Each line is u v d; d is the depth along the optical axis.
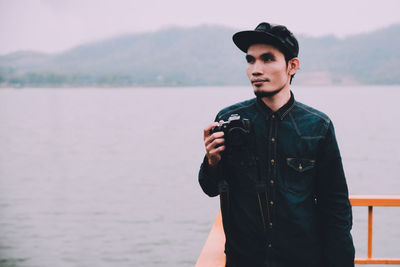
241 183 1.70
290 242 1.65
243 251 1.69
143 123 84.25
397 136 56.25
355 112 101.19
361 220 18.48
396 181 28.77
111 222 19.12
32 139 59.19
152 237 16.77
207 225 18.41
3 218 20.11
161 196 24.41
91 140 57.41
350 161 37.41
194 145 50.16
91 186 27.81
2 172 33.66
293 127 1.69
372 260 2.47
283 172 1.67
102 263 14.05
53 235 17.31
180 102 169.88
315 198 1.79
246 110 1.79
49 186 28.05
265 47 1.67
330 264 1.69
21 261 14.30
